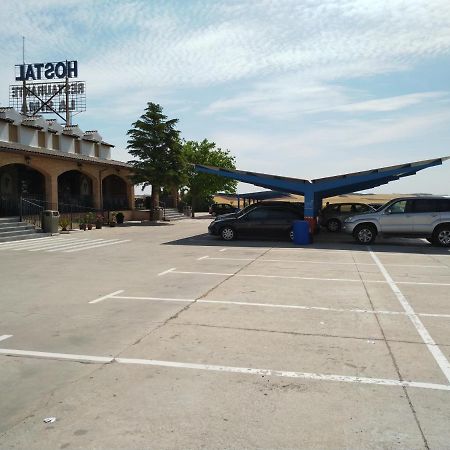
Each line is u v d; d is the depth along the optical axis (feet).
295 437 11.51
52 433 11.81
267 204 72.95
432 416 12.56
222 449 11.01
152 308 24.67
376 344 18.60
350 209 82.17
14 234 66.03
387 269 37.88
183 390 14.28
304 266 39.55
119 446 11.18
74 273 36.55
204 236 71.72
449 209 56.03
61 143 97.35
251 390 14.25
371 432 11.73
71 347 18.49
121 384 14.78
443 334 19.97
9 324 21.97
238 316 22.91
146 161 108.37
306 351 17.76
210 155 164.45
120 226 98.89
